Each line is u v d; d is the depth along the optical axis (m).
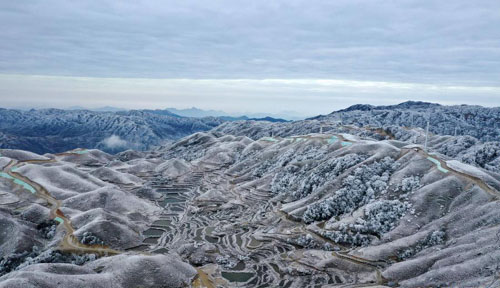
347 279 92.19
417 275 82.88
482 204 101.81
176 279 90.25
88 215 127.00
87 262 101.00
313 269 98.94
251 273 100.69
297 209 133.88
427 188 116.12
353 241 108.62
